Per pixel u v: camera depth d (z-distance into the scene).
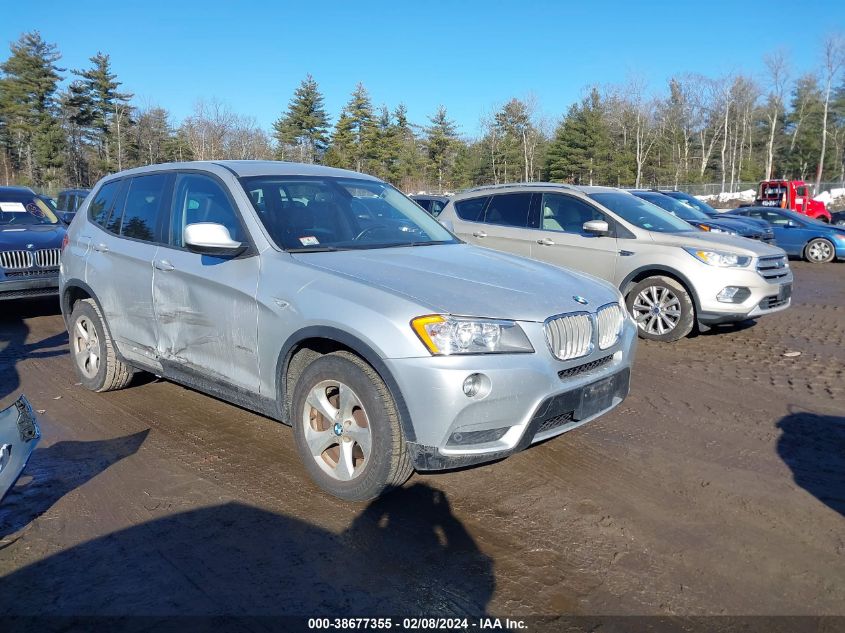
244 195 4.24
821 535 3.38
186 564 3.04
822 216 32.38
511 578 2.97
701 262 7.30
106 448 4.37
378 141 58.03
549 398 3.35
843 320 9.16
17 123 55.97
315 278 3.65
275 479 3.90
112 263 4.96
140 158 59.75
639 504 3.68
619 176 63.66
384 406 3.31
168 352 4.54
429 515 3.51
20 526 3.38
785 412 5.21
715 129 79.06
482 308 3.34
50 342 7.46
